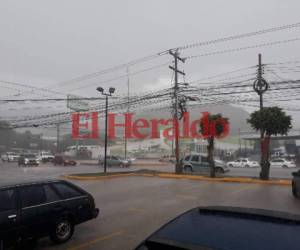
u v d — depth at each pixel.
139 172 30.72
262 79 25.45
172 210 13.02
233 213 4.05
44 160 66.69
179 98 29.83
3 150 123.31
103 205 14.14
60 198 8.57
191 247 3.42
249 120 24.19
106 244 8.58
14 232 7.32
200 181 23.91
